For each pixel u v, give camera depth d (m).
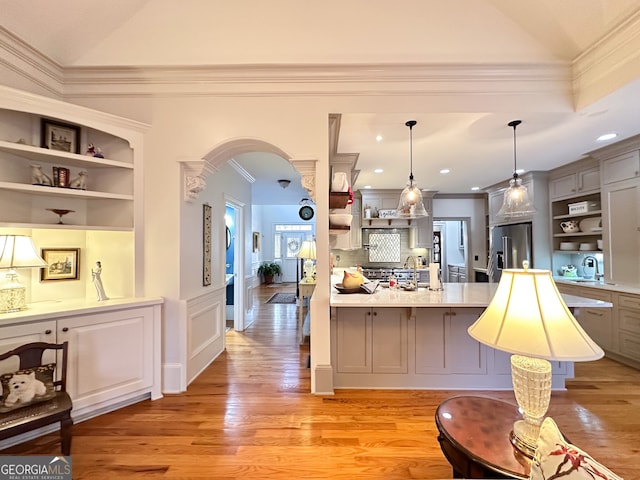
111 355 2.23
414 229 6.00
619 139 3.18
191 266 2.82
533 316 1.07
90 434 1.99
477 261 6.44
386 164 4.07
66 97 2.59
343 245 3.64
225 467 1.71
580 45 2.35
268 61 2.54
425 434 2.00
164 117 2.62
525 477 0.95
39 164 2.32
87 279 2.56
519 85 2.57
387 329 2.68
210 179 3.31
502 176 4.83
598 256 4.14
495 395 2.56
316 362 2.57
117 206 2.55
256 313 5.84
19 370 1.68
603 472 0.64
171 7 2.56
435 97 2.59
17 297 1.99
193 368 2.83
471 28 2.54
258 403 2.39
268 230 11.11
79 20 2.34
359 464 1.73
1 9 2.04
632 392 2.55
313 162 2.61
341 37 2.56
